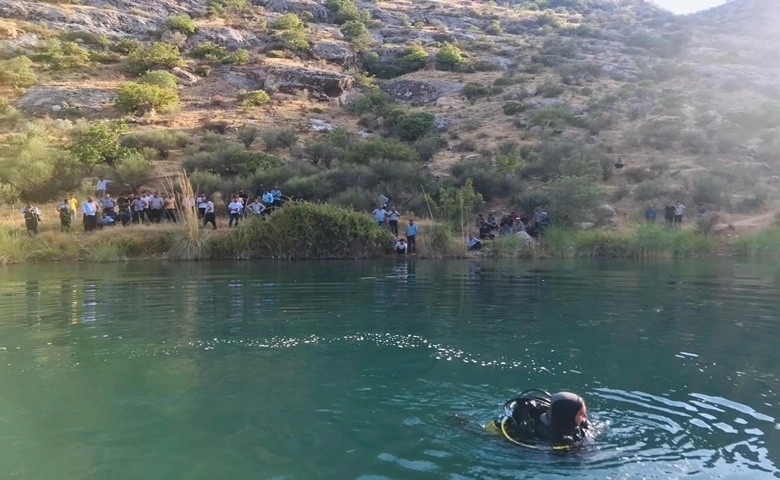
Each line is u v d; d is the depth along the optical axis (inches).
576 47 3152.1
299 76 2393.0
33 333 358.3
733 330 367.2
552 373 275.9
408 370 280.2
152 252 895.1
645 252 958.4
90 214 958.4
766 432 207.6
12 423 217.5
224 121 1920.5
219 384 261.0
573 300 483.5
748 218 1219.9
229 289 546.0
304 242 906.1
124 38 2684.5
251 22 3166.8
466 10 4197.8
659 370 281.4
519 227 1074.1
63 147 1494.8
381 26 3499.0
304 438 204.1
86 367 286.5
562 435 194.2
